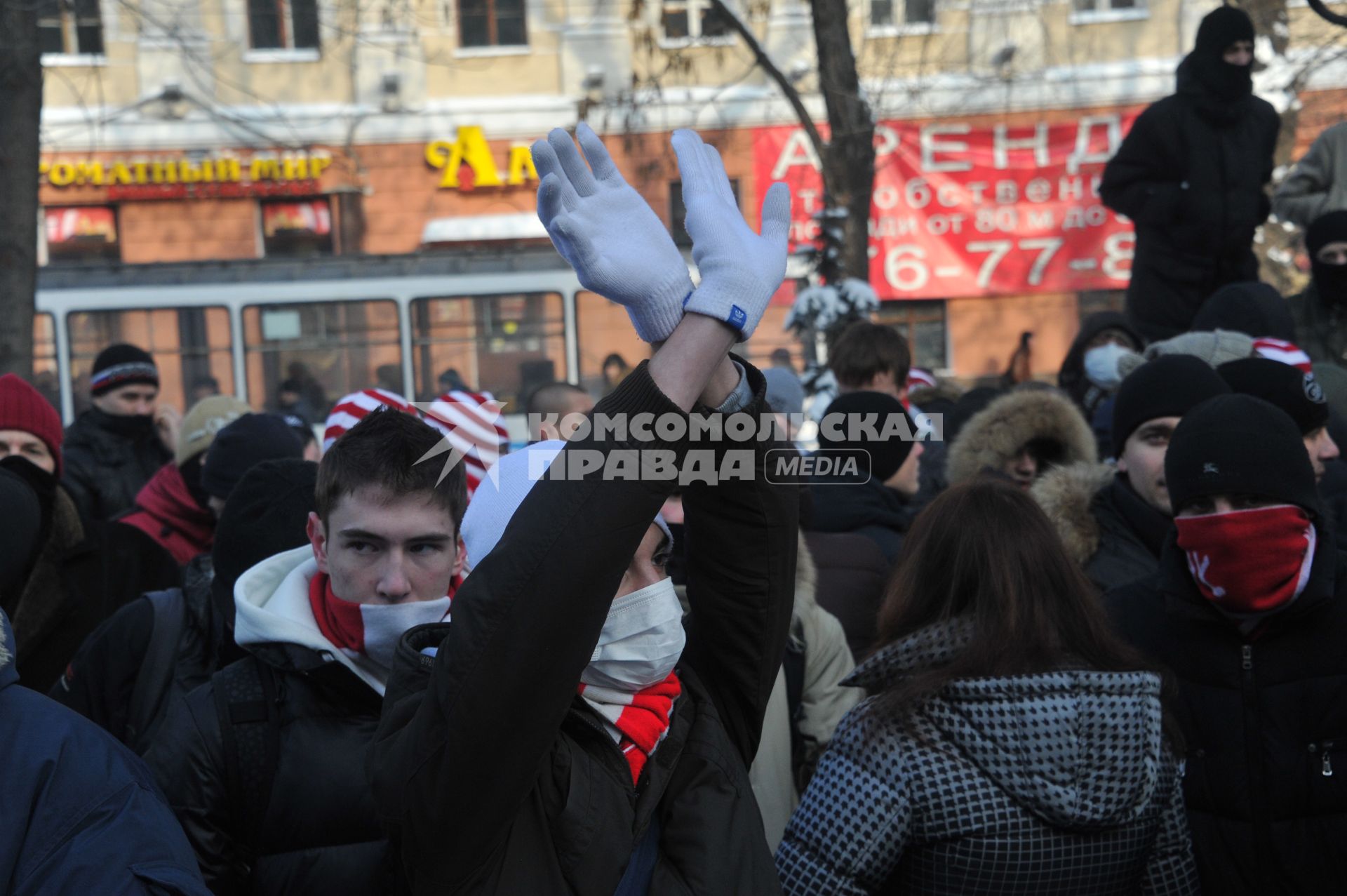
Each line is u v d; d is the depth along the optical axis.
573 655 1.27
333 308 14.05
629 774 1.51
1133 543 3.08
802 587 2.89
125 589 3.53
